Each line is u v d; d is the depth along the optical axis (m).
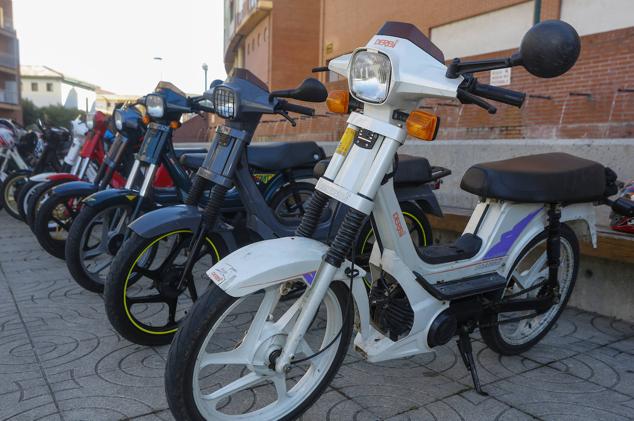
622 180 4.03
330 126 11.98
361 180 2.03
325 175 2.10
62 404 2.30
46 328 3.17
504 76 9.09
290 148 4.06
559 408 2.32
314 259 2.00
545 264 2.84
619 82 7.84
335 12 18.66
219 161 2.97
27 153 7.59
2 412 2.23
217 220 2.98
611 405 2.35
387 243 2.25
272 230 3.19
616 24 9.84
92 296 3.76
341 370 2.67
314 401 2.18
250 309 3.51
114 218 3.88
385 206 2.20
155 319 3.35
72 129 6.17
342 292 2.16
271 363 1.99
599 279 3.44
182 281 2.85
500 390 2.48
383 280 2.36
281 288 2.01
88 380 2.52
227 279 1.88
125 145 4.44
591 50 8.19
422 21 14.40
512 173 2.54
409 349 2.29
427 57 2.00
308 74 24.41
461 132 8.31
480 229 2.63
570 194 2.60
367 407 2.32
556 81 8.41
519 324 2.83
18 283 4.06
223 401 2.34
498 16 12.23
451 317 2.33
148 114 3.79
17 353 2.81
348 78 2.05
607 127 7.85
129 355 2.81
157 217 2.80
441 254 2.45
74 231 3.59
